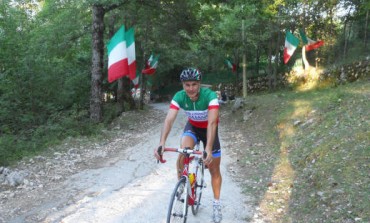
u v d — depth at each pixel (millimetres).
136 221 5227
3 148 9055
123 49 12203
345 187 5434
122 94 22969
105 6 14359
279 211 5398
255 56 34000
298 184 6203
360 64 16578
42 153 9633
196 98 4348
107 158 9555
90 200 6098
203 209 5582
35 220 5352
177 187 4113
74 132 12297
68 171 8117
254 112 14781
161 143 4191
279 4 20688
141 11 18906
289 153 8172
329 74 19266
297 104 12805
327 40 23438
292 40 19250
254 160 8445
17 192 6617
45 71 12945
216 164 4836
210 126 4207
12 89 12273
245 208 5613
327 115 9648
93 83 15148
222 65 37594
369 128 7422
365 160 6105
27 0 13719
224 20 21078
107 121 16281
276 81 26500
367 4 15828
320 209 5125
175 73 44500
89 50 20266
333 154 6789
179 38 22578
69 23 16359
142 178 7473
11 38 12359
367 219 4586
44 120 12750
